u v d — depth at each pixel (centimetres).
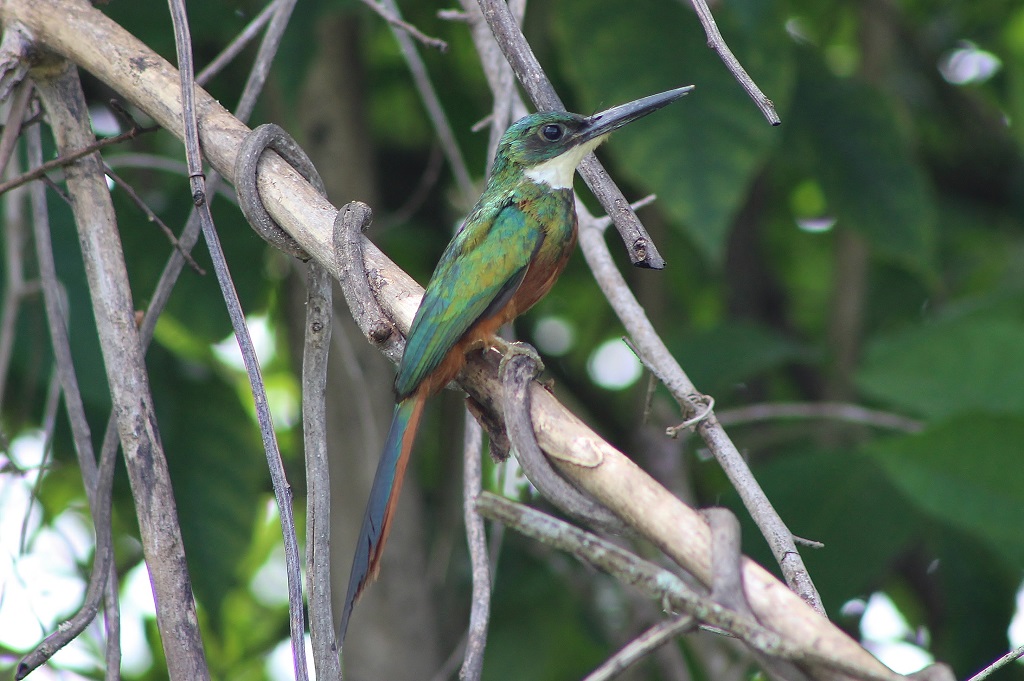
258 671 1061
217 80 938
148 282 879
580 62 819
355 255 450
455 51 1109
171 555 457
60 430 844
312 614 445
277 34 567
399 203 1078
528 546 967
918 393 772
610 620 991
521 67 436
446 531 947
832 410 848
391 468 479
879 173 983
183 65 468
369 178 916
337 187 903
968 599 920
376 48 1092
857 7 1158
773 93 812
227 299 444
